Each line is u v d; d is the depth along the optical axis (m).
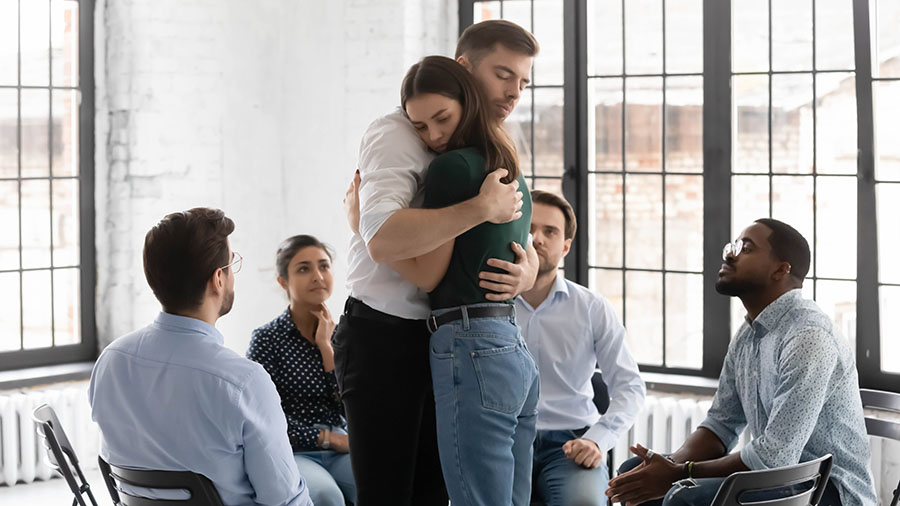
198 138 5.56
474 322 2.27
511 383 2.28
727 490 2.72
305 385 3.91
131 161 5.45
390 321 2.36
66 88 5.43
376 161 2.28
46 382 5.19
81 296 5.54
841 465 3.27
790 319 3.27
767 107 4.87
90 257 5.55
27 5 5.29
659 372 5.14
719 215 4.98
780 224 3.39
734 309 4.98
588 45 5.21
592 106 5.23
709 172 4.98
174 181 5.51
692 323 5.09
